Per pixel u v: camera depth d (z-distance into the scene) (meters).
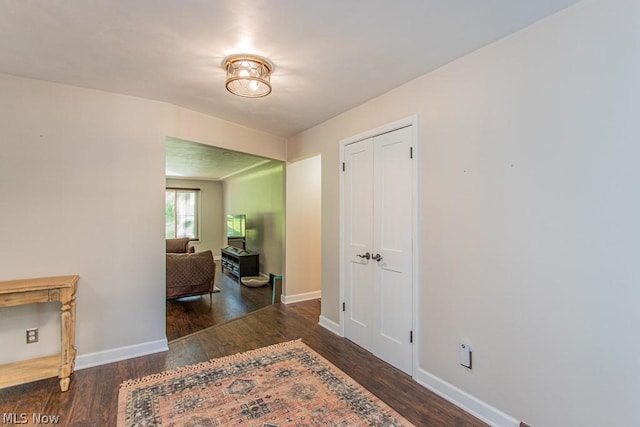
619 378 1.47
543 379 1.73
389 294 2.76
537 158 1.75
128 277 2.85
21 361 2.39
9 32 1.82
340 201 3.38
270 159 4.41
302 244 4.77
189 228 9.09
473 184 2.07
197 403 2.13
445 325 2.26
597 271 1.54
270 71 2.31
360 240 3.11
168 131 3.04
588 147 1.56
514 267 1.86
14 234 2.43
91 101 2.70
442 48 2.02
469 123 2.09
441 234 2.29
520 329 1.83
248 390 2.29
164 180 3.03
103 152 2.75
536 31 1.75
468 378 2.10
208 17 1.68
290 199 4.65
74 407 2.10
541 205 1.74
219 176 8.55
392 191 2.73
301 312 4.20
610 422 1.50
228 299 4.98
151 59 2.15
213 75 2.40
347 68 2.29
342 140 3.33
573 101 1.61
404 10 1.62
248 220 7.51
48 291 2.28
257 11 1.63
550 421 1.70
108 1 1.54
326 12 1.63
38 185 2.51
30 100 2.48
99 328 2.73
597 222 1.53
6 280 2.40
